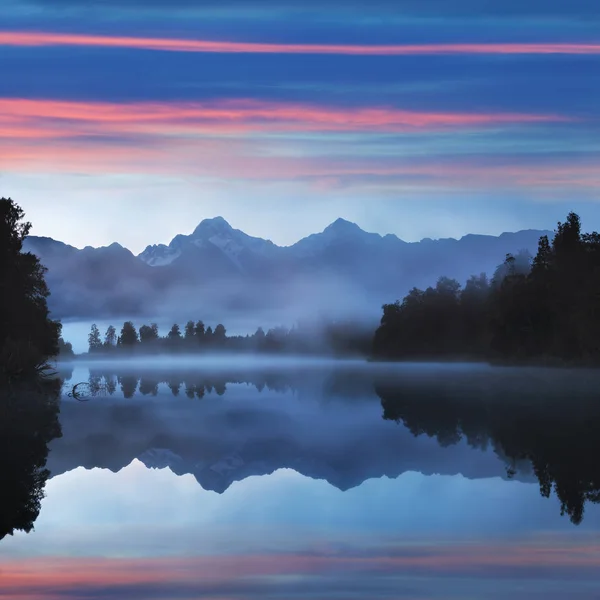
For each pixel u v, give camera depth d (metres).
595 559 29.16
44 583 27.12
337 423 73.75
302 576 27.64
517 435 62.97
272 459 53.06
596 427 67.56
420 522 35.09
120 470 49.78
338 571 28.23
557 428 67.19
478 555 29.83
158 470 49.72
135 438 64.00
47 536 33.41
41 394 98.06
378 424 72.56
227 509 38.50
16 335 110.12
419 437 62.88
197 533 33.81
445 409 86.75
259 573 28.03
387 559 29.59
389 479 45.50
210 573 28.09
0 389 90.44
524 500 38.97
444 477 45.59
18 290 113.00
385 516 36.41
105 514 37.62
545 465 48.81
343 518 36.22
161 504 39.94
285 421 76.19
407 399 102.25
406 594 25.70
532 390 117.44
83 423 75.38
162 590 26.30
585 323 154.00
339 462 51.41
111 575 27.89
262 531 34.06
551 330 166.88
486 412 82.50
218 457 54.16
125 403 99.50
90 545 31.80
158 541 32.59
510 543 31.36
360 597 25.50
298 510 38.16
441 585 26.52
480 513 36.44
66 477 47.50
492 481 44.00
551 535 32.41
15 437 65.00
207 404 97.31
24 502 40.56
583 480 43.75
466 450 55.44
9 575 28.00
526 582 26.69
